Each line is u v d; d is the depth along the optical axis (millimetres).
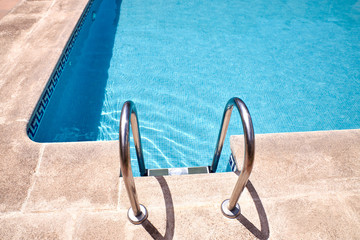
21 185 1628
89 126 3146
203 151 2936
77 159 1770
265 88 3768
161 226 1448
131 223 1452
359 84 3852
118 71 3994
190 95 3631
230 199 1436
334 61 4309
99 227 1438
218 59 4316
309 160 1792
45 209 1515
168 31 5012
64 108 3223
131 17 5457
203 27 5168
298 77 3967
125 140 1131
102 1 5754
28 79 2689
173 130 3146
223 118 1565
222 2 6172
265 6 6035
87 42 4488
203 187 1632
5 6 4707
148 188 1619
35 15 3887
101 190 1601
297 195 1604
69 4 4246
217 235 1426
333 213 1530
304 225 1477
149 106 3443
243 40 4801
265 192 1613
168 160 2814
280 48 4605
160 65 4148
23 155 1804
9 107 2332
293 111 3424
